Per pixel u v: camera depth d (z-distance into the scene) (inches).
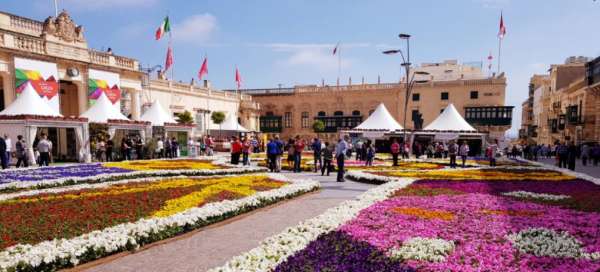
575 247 225.8
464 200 387.5
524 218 303.9
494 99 2101.4
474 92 2145.7
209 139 1278.3
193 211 323.0
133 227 267.7
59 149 990.4
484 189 473.7
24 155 761.0
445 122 1499.8
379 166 877.8
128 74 1364.4
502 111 2048.5
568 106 1829.5
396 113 2347.4
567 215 316.5
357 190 545.3
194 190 427.8
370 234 252.2
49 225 271.1
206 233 309.4
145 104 1540.4
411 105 2301.9
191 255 254.4
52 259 209.2
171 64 1754.4
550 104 2401.6
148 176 629.9
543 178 607.2
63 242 231.1
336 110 2529.5
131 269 227.3
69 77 1131.3
